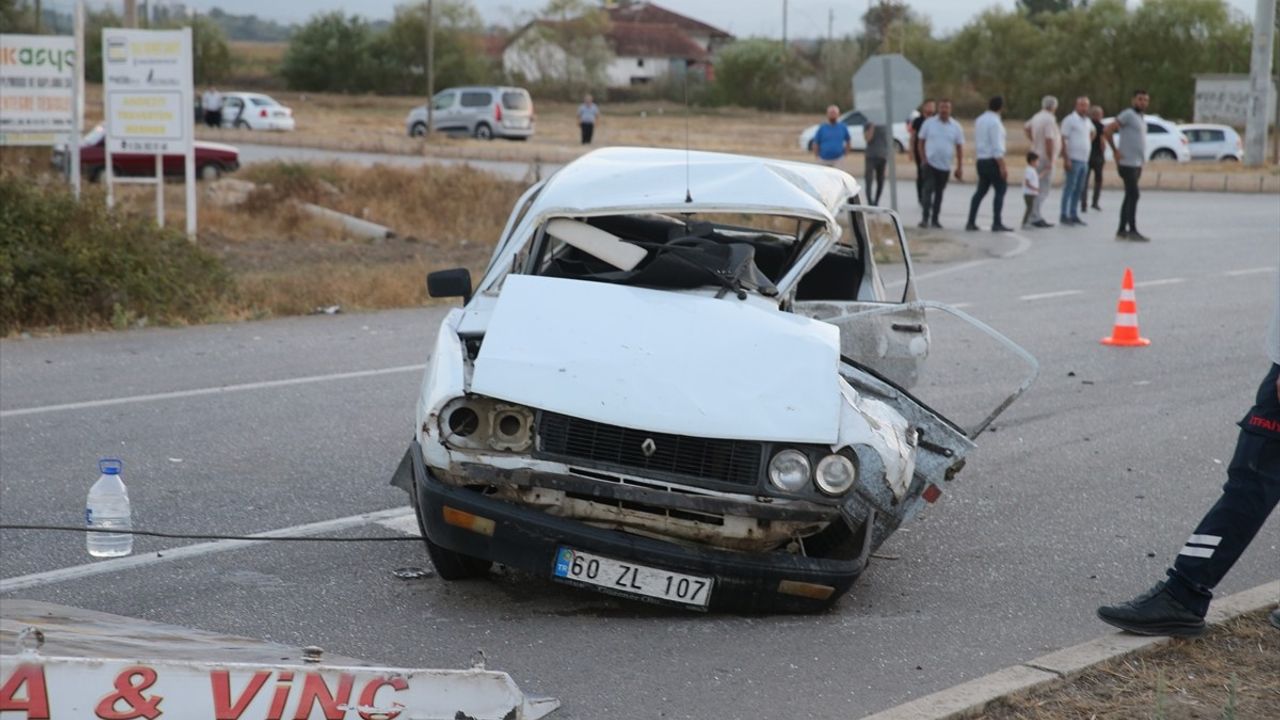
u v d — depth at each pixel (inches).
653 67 3307.1
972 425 369.4
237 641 169.5
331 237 861.8
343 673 150.2
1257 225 956.6
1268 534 274.4
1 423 351.3
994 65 2920.8
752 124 2390.5
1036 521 282.2
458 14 3422.7
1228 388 421.1
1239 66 2628.0
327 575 237.5
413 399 390.9
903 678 192.7
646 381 209.6
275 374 424.5
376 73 3398.1
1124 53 2714.1
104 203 570.3
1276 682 186.9
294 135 1825.8
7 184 549.3
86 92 2637.8
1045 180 945.5
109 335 497.7
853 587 235.3
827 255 308.7
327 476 306.7
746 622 214.2
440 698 155.0
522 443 207.0
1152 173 1382.9
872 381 237.5
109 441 334.6
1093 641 200.2
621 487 203.9
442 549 225.1
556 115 2758.4
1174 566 203.2
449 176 1035.3
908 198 1184.2
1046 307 579.8
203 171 1147.9
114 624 171.3
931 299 597.0
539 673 192.1
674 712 179.0
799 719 177.5
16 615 169.3
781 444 206.7
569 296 230.5
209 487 295.4
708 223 288.5
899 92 722.2
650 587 207.6
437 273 266.7
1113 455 339.9
